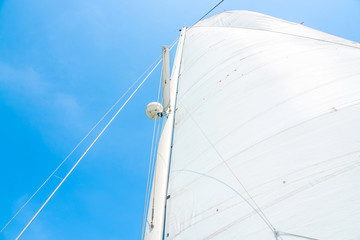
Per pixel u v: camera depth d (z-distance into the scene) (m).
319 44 4.64
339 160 2.09
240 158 2.84
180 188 3.23
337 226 1.66
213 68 5.95
